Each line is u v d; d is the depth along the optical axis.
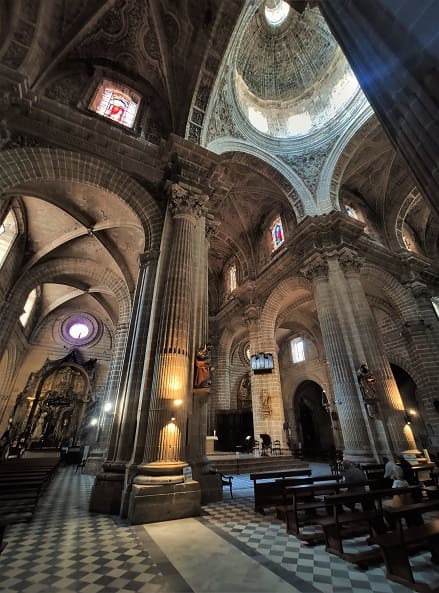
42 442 18.22
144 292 8.38
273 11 16.72
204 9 10.49
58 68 9.95
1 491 5.93
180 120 10.85
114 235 13.38
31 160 8.30
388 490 4.42
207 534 4.43
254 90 16.59
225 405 19.94
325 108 16.02
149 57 11.18
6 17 8.01
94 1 9.95
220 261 22.81
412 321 14.56
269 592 2.71
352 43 3.99
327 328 11.29
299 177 15.16
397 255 15.83
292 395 23.45
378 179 17.00
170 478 5.49
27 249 14.20
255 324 16.58
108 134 9.34
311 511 5.45
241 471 11.28
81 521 5.18
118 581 2.95
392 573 3.01
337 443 18.33
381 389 9.82
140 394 6.76
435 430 12.73
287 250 14.80
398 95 3.29
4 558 3.53
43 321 21.62
